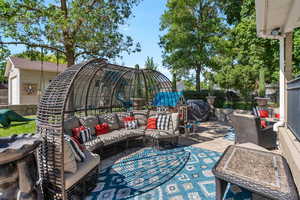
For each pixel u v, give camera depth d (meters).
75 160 2.58
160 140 5.23
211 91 10.75
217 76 11.00
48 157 2.35
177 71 12.94
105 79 6.19
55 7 6.01
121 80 6.84
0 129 6.54
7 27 5.59
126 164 3.85
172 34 11.73
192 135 6.29
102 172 3.48
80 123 4.36
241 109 9.38
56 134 2.27
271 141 4.29
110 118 5.23
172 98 7.71
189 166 3.69
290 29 4.06
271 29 4.13
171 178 3.19
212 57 11.43
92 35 6.46
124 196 2.67
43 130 2.43
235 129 4.97
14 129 6.53
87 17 5.78
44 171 2.40
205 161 3.95
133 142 5.28
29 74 13.44
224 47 10.94
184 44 11.20
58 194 2.31
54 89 2.61
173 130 5.12
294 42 6.96
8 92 15.49
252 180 1.69
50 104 2.43
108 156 4.33
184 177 3.22
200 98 11.22
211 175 3.28
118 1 7.13
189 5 11.55
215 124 8.32
